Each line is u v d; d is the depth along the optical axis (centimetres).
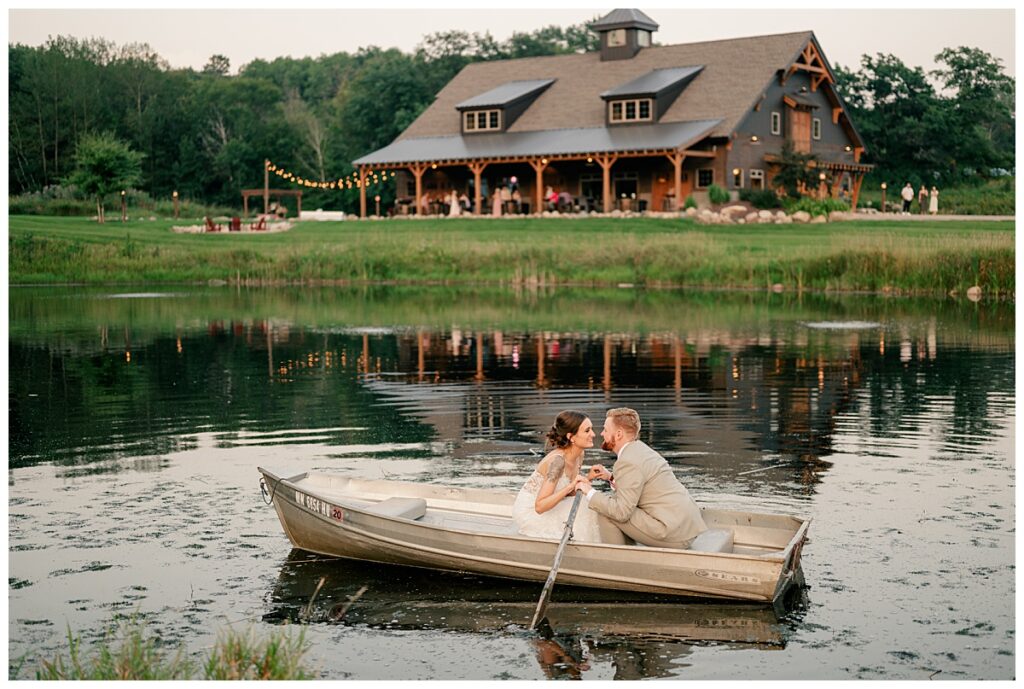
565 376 1892
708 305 3195
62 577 905
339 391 1762
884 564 912
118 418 1545
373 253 4425
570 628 811
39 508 1088
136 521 1048
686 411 1552
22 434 1433
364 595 880
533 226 4966
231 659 699
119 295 3778
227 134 9588
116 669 698
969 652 757
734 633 794
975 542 960
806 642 777
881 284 3531
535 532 917
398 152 6028
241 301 3522
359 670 743
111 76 9712
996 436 1370
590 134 5628
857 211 5359
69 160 8844
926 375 1864
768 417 1502
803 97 5753
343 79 12962
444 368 2008
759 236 4394
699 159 5453
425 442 1369
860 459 1249
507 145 5778
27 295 3781
